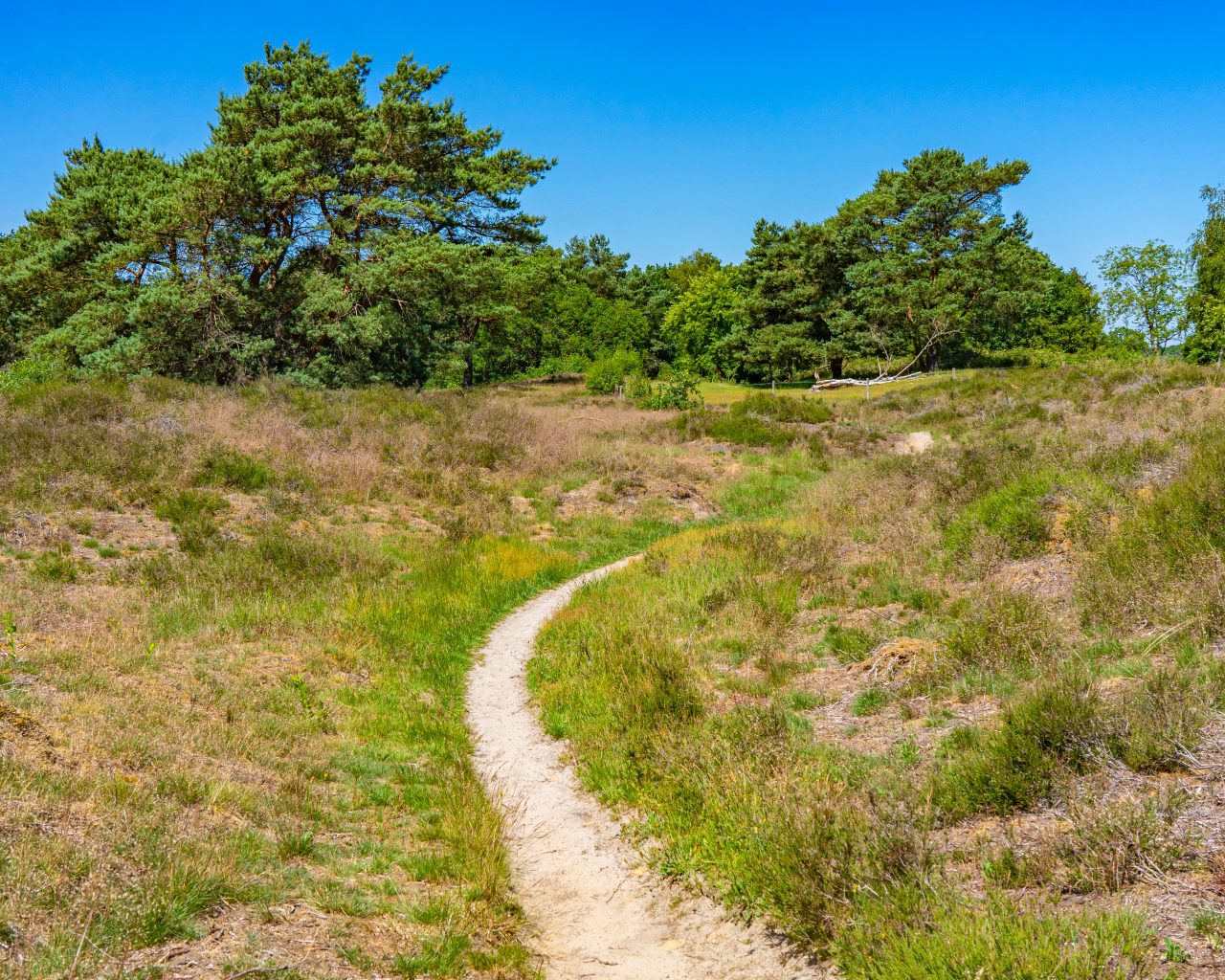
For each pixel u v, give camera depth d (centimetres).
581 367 6612
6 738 577
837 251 6097
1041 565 1036
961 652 839
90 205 3184
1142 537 941
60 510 1399
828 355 5934
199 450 1755
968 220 6003
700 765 693
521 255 4316
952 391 3459
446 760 788
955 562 1135
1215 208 4709
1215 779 530
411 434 2188
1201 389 2225
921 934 422
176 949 420
